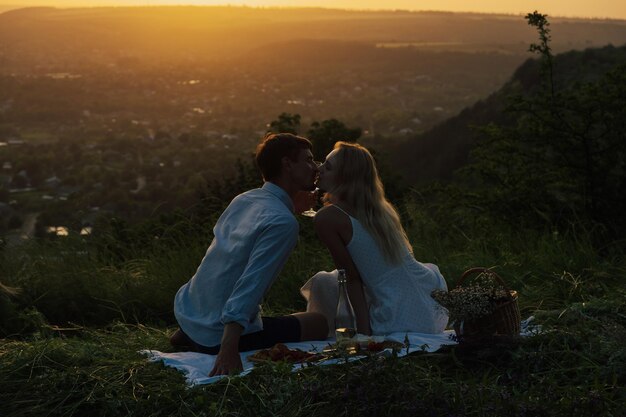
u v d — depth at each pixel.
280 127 10.69
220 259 3.34
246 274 3.15
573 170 7.27
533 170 7.57
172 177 95.69
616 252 5.90
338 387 2.83
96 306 4.91
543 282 4.87
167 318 4.96
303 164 3.42
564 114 7.21
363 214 3.52
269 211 3.28
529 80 53.75
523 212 7.33
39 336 3.88
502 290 3.49
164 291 5.18
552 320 3.69
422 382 2.86
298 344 3.46
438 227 6.77
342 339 3.25
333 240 3.51
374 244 3.51
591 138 7.16
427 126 197.00
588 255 5.31
